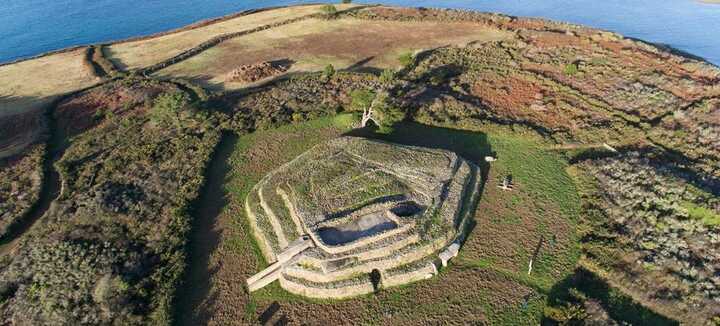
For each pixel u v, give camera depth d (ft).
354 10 305.94
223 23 295.69
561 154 153.28
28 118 187.21
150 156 156.25
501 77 200.44
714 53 241.14
